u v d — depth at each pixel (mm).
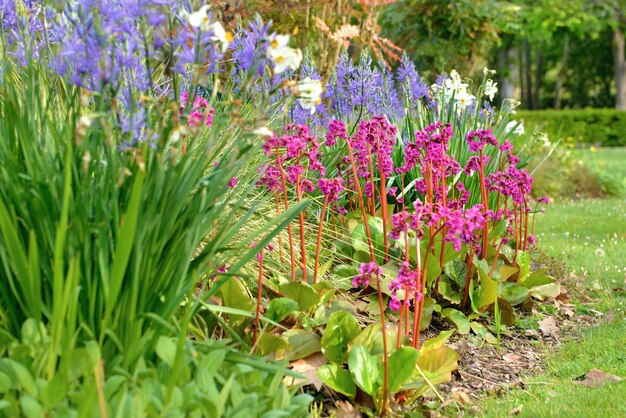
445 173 4918
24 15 2789
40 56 2898
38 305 2246
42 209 2305
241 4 6094
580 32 28750
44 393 2109
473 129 5594
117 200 2432
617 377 3635
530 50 39938
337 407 3061
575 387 3553
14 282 2361
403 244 4527
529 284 5043
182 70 2631
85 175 2336
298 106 5027
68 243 2287
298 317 3479
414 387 3088
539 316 4766
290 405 2521
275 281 3836
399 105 6262
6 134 2523
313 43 7406
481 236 4926
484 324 4477
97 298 2381
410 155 4301
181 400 2230
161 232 2469
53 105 2814
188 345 2475
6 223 2176
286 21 6785
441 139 4207
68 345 2182
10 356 2240
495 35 11195
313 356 3262
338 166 4820
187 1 2627
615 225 8414
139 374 2340
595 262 6270
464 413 3207
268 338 3059
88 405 1971
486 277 4426
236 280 3416
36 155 2385
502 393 3539
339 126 4184
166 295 2520
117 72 2480
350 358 3035
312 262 4414
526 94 43000
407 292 3145
